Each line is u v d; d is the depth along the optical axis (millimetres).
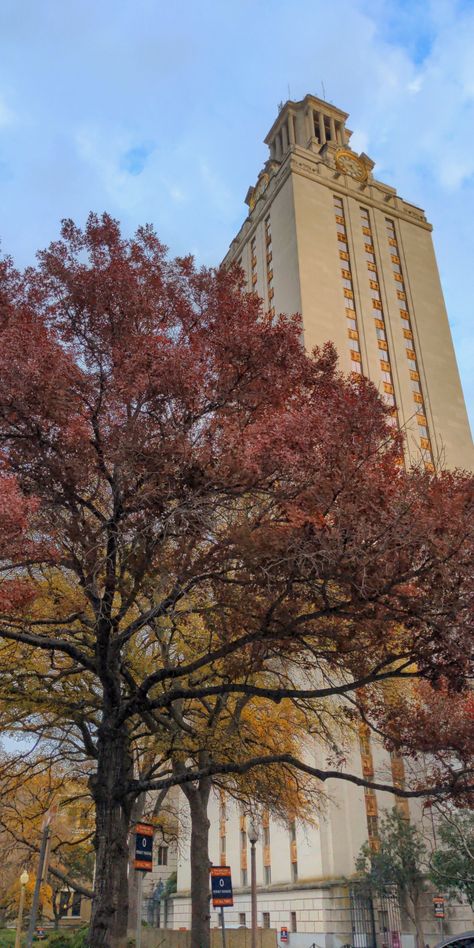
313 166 77188
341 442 8688
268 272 74250
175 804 43000
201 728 15844
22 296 11039
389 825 36656
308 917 38844
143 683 10625
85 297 10414
